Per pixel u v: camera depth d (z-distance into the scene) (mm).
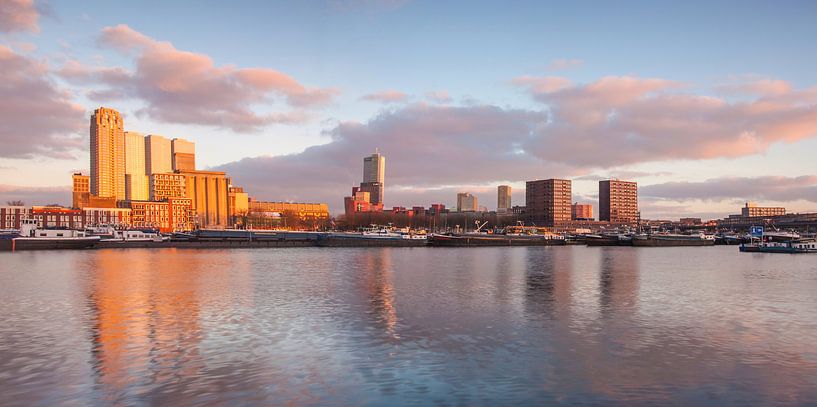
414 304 54688
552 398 26953
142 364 32438
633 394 27562
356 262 116125
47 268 96438
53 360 33188
